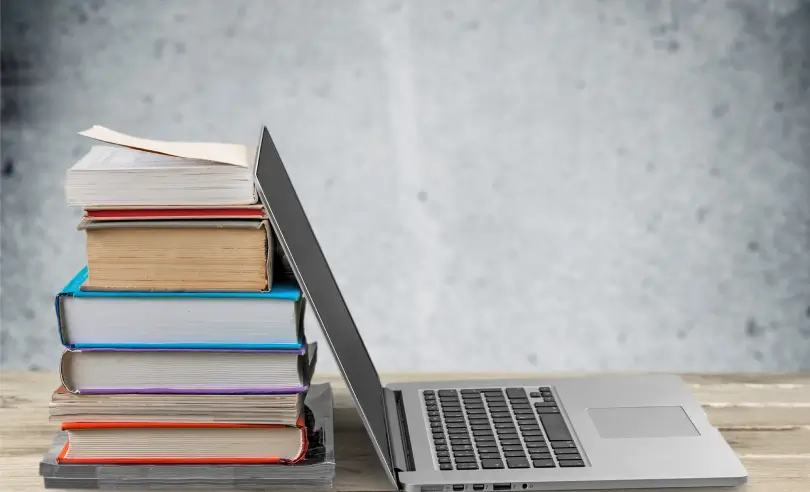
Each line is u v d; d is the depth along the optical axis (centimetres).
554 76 258
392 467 79
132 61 256
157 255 77
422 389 99
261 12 255
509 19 256
